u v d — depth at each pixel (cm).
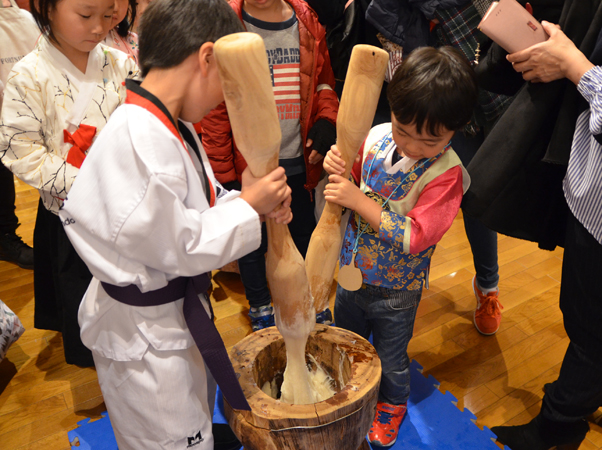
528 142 127
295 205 199
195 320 98
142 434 105
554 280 241
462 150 183
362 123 106
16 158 138
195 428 106
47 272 171
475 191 135
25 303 232
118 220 86
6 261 263
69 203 92
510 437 158
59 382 188
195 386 105
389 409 161
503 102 162
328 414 98
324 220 120
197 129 182
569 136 121
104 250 92
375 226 126
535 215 138
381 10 182
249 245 94
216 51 78
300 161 191
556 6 128
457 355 197
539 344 203
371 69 98
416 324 214
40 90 137
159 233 86
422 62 113
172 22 86
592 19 118
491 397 178
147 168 84
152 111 88
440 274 248
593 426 168
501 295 231
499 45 131
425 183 131
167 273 94
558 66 116
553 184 134
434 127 114
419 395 176
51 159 139
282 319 107
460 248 268
